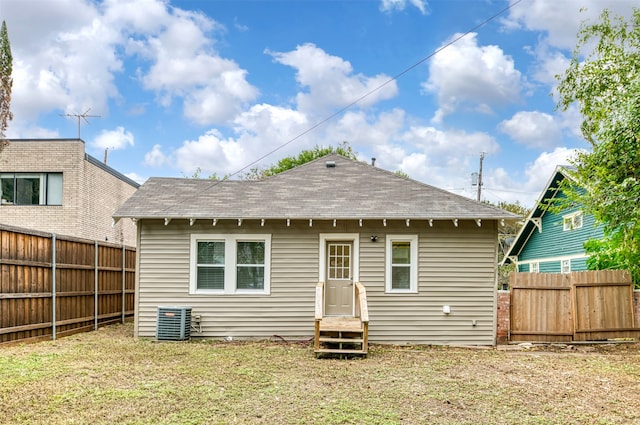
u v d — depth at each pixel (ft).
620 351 33.60
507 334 36.94
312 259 37.83
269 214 36.73
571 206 43.83
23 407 18.34
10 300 30.37
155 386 21.85
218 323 37.40
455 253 37.45
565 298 37.01
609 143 37.24
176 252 37.81
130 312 49.65
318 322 30.50
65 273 36.81
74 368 25.23
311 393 21.18
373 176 45.14
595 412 19.02
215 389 21.56
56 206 65.51
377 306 37.29
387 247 37.68
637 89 37.17
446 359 30.17
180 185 43.45
